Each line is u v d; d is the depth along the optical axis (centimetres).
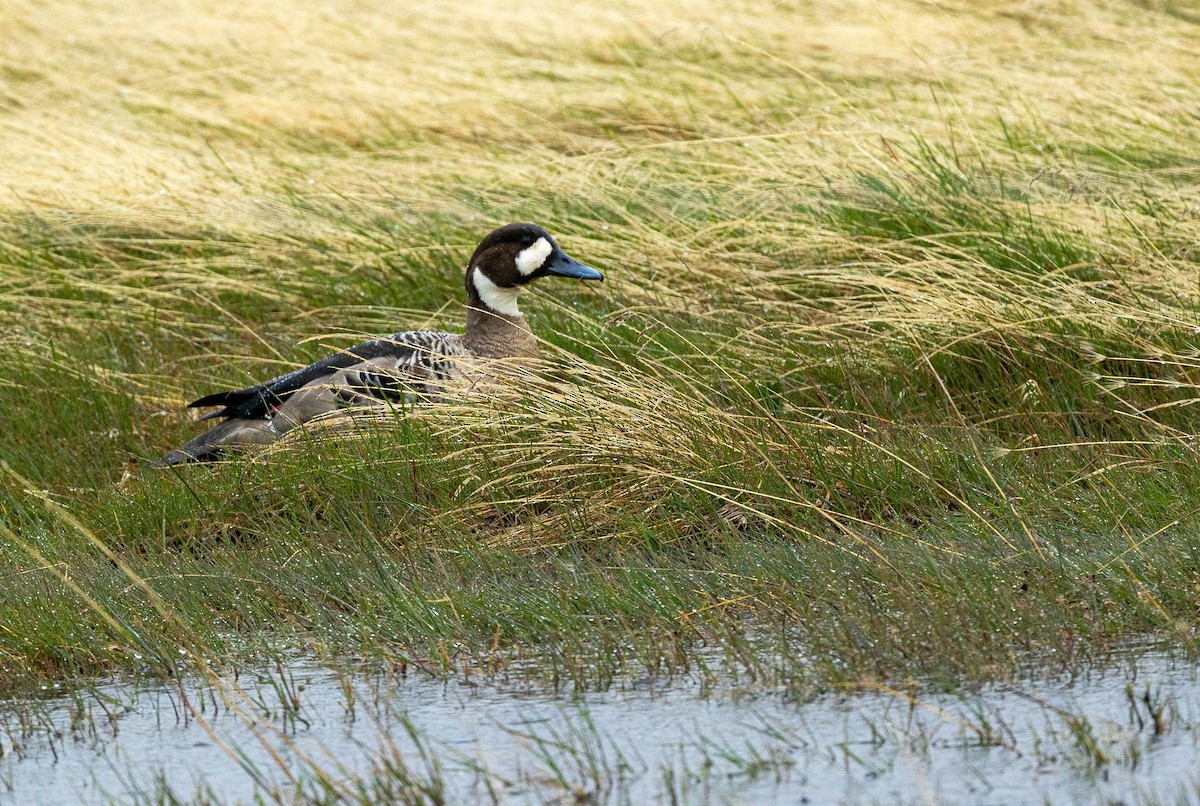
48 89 2275
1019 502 965
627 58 2184
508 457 1073
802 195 1528
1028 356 1164
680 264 1395
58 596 944
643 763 688
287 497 1106
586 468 1059
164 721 789
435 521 1024
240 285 1538
